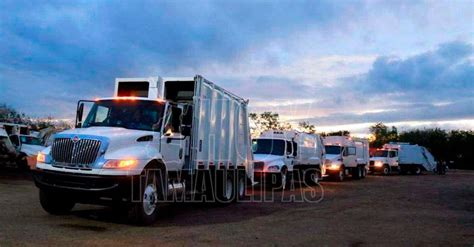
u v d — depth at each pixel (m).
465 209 13.87
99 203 9.31
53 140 9.38
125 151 9.12
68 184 8.96
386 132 89.06
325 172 27.53
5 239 7.40
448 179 33.97
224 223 10.07
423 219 11.48
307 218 11.19
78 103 10.95
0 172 23.28
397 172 46.38
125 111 10.57
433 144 73.00
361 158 32.41
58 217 9.86
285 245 7.87
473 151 69.44
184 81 12.16
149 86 12.15
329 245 7.96
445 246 8.05
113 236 8.06
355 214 12.16
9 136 25.28
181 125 11.03
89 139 8.99
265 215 11.58
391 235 9.07
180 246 7.45
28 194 14.38
